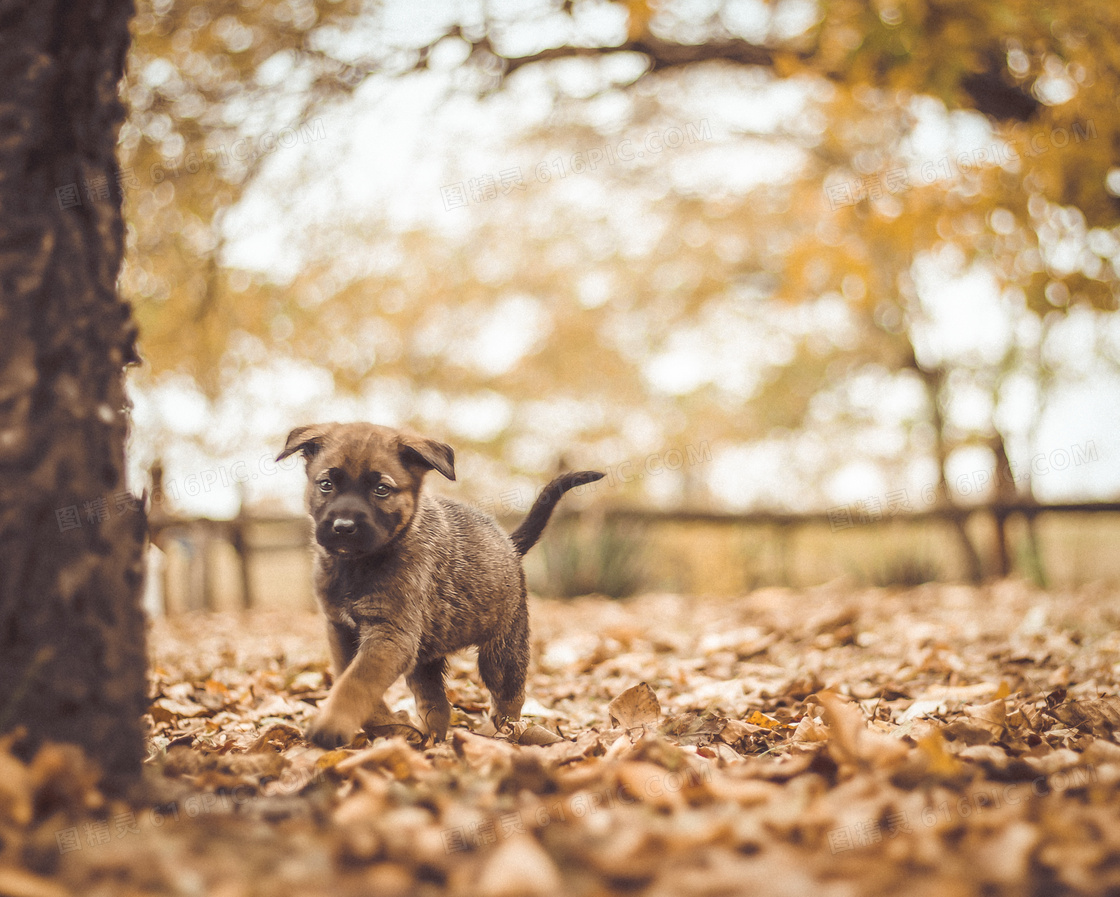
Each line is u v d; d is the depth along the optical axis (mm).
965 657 1921
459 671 1880
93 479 1128
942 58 2203
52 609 1099
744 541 4723
